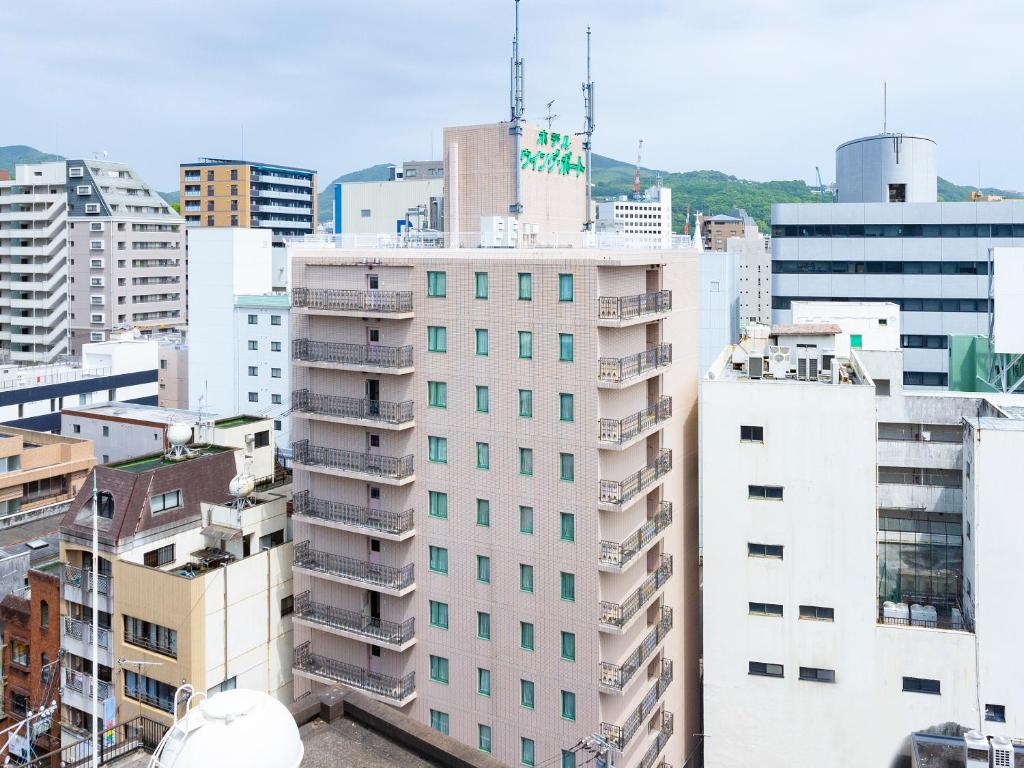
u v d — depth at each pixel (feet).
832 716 182.70
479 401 184.34
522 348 179.01
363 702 102.42
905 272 386.32
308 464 201.87
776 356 201.16
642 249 210.18
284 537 216.74
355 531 194.90
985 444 170.50
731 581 186.60
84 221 598.34
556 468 176.55
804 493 181.47
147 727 177.27
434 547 191.52
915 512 197.16
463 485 186.91
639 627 190.49
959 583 193.36
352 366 192.75
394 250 199.31
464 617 188.34
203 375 421.59
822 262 394.52
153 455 221.87
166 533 200.13
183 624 182.70
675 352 208.44
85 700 193.77
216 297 416.05
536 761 182.09
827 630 181.78
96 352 422.41
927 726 177.17
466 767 91.15
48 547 234.79
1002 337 271.69
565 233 232.53
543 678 180.45
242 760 72.49
